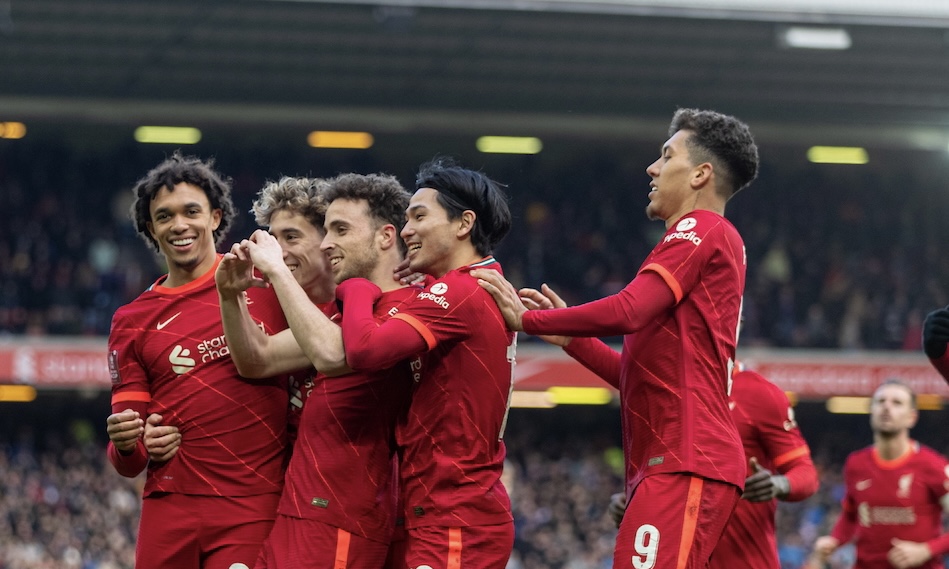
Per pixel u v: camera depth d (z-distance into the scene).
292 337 4.43
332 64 23.14
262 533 4.41
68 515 18.86
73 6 20.47
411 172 26.67
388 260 4.37
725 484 3.89
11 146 25.34
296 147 26.33
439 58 23.06
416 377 4.19
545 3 21.11
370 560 4.16
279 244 4.43
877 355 22.22
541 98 25.03
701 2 21.56
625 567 3.86
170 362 4.50
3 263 23.09
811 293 25.12
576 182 27.12
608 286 25.05
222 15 21.00
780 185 27.36
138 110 24.05
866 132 25.95
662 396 3.96
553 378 21.50
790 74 24.00
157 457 4.44
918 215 27.08
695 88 24.73
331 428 4.20
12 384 20.92
